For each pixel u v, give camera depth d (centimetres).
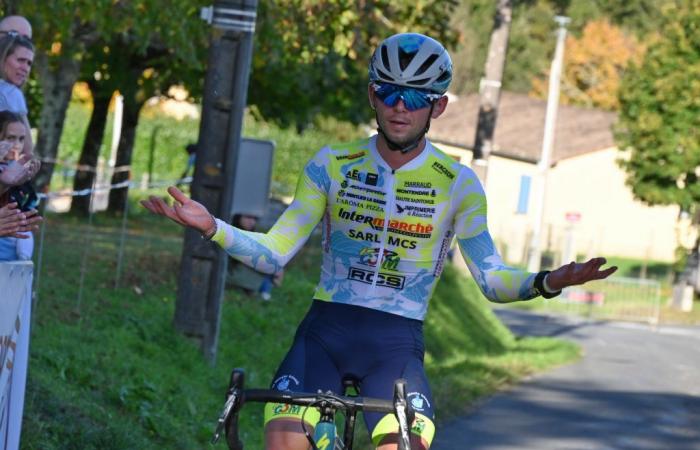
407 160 970
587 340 4856
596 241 10738
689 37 7400
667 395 2978
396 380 852
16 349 1071
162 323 2220
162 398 1812
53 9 2092
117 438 1501
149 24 2327
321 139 9538
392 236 967
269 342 2561
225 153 2177
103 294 2333
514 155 10619
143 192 6831
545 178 7588
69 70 3164
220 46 2173
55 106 3159
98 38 3094
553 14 14825
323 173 977
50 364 1728
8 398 1054
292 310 2922
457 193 974
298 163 9438
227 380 2147
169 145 8825
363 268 971
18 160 1169
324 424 854
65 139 8675
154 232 4316
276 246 939
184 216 872
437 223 973
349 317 961
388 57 941
